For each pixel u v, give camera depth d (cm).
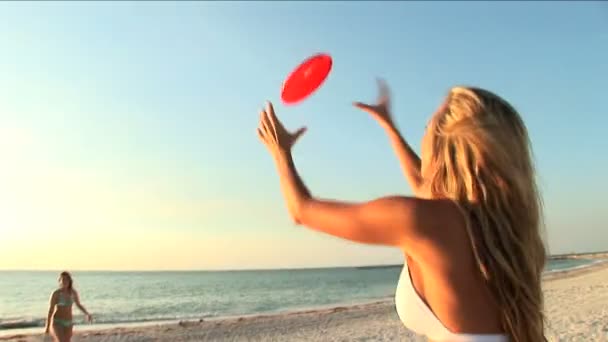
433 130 174
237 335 1944
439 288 158
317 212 165
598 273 4250
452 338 157
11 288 8150
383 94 238
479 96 170
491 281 157
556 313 1588
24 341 2002
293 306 3997
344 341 1549
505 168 162
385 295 4997
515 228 161
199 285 8012
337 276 11669
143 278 11681
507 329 158
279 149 179
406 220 157
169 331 2116
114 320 3080
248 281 9369
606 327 1254
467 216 159
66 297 1212
